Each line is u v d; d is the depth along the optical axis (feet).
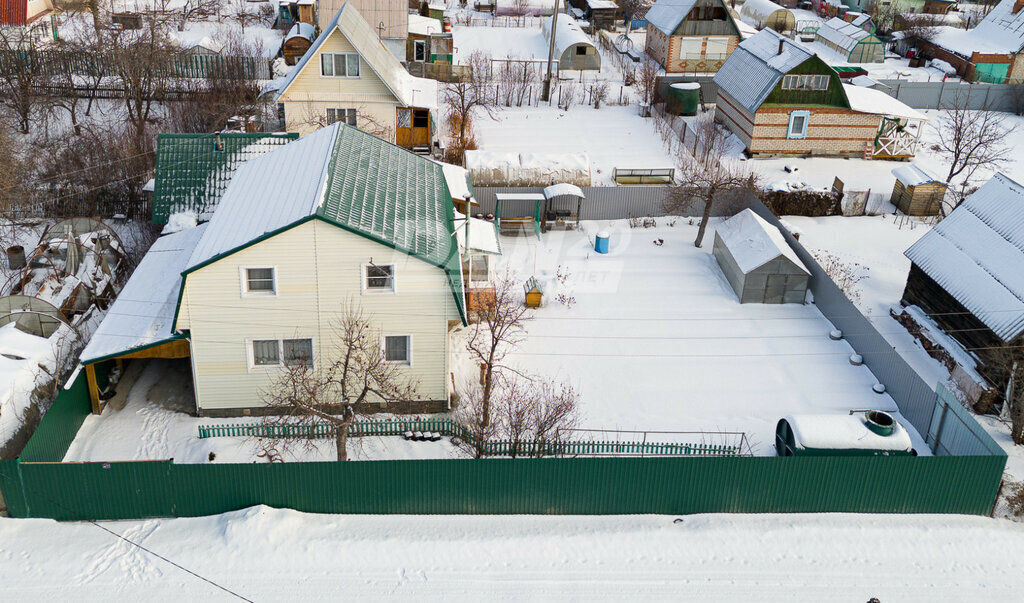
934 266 102.06
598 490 72.54
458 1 269.85
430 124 147.33
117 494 69.21
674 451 82.48
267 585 64.49
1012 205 99.55
